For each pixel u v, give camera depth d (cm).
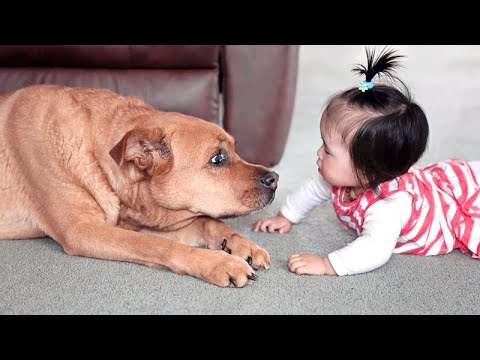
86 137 201
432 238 205
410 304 171
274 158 309
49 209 202
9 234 218
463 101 448
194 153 193
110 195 201
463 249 210
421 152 197
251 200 197
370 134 190
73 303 169
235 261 181
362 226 202
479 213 203
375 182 197
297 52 307
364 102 193
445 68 572
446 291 180
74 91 214
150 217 203
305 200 228
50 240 219
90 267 193
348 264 187
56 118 204
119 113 204
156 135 186
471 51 647
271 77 290
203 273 181
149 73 291
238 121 294
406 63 586
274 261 201
